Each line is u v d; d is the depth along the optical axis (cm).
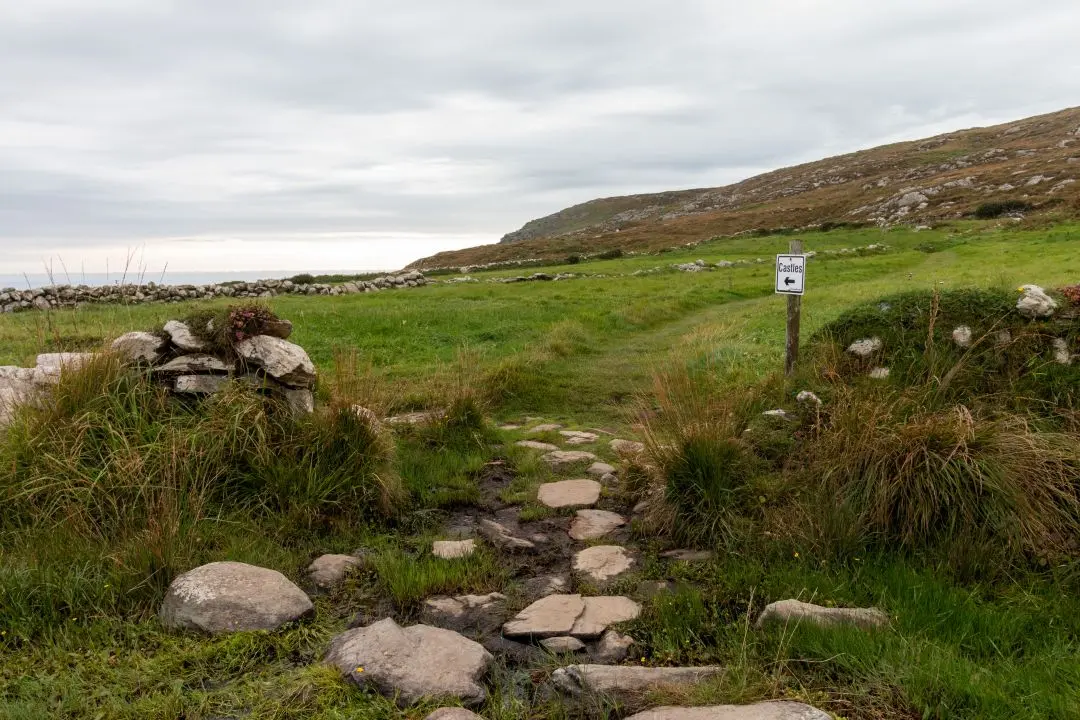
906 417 472
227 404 532
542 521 539
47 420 490
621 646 355
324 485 516
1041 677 297
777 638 339
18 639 342
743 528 465
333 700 298
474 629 379
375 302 2252
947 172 9519
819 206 9150
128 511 456
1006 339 607
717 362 1080
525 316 1827
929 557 412
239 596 367
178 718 287
